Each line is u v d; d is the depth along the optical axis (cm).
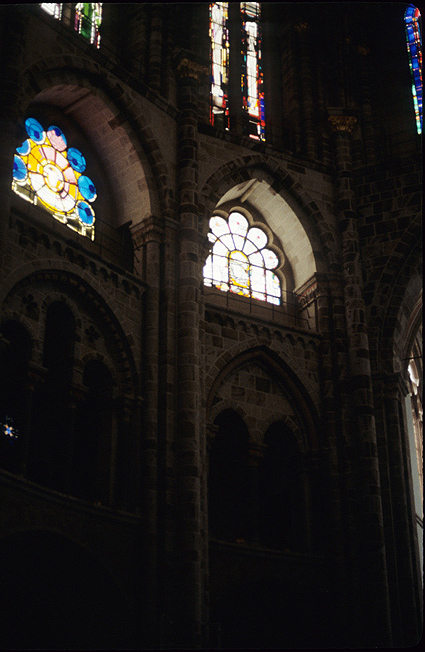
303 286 4144
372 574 3534
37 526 2911
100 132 3753
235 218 4212
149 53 3972
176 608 3100
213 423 3722
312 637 3641
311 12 4644
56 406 3266
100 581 3120
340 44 4603
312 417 3859
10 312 3075
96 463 3306
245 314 3838
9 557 3059
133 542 3195
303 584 3575
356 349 3906
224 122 4319
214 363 3688
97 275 3403
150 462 3291
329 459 3766
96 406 3391
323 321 4012
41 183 3512
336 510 3684
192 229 3669
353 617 3528
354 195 4244
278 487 3916
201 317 3609
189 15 4122
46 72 3412
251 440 3712
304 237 4147
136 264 3638
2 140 3012
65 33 3500
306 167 4228
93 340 3366
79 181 3691
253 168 4084
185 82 3938
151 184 3712
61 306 3303
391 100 4603
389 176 4241
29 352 3092
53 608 3200
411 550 3722
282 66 4606
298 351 3925
